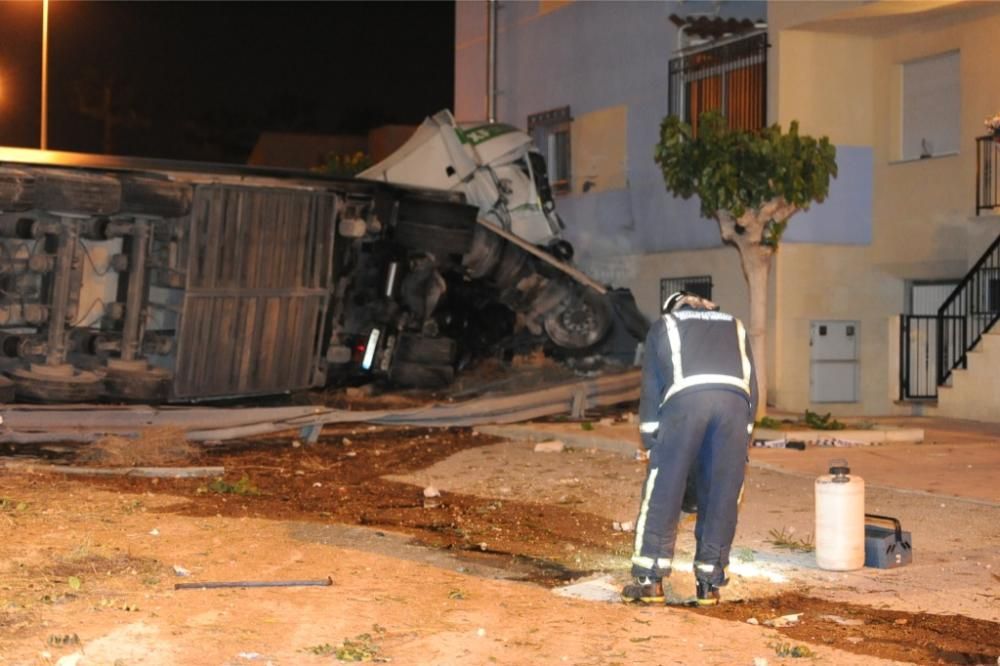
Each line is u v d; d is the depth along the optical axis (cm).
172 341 1509
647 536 713
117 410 1364
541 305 2027
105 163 1473
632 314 2072
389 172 2044
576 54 2614
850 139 2091
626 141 2453
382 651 607
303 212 1611
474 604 708
